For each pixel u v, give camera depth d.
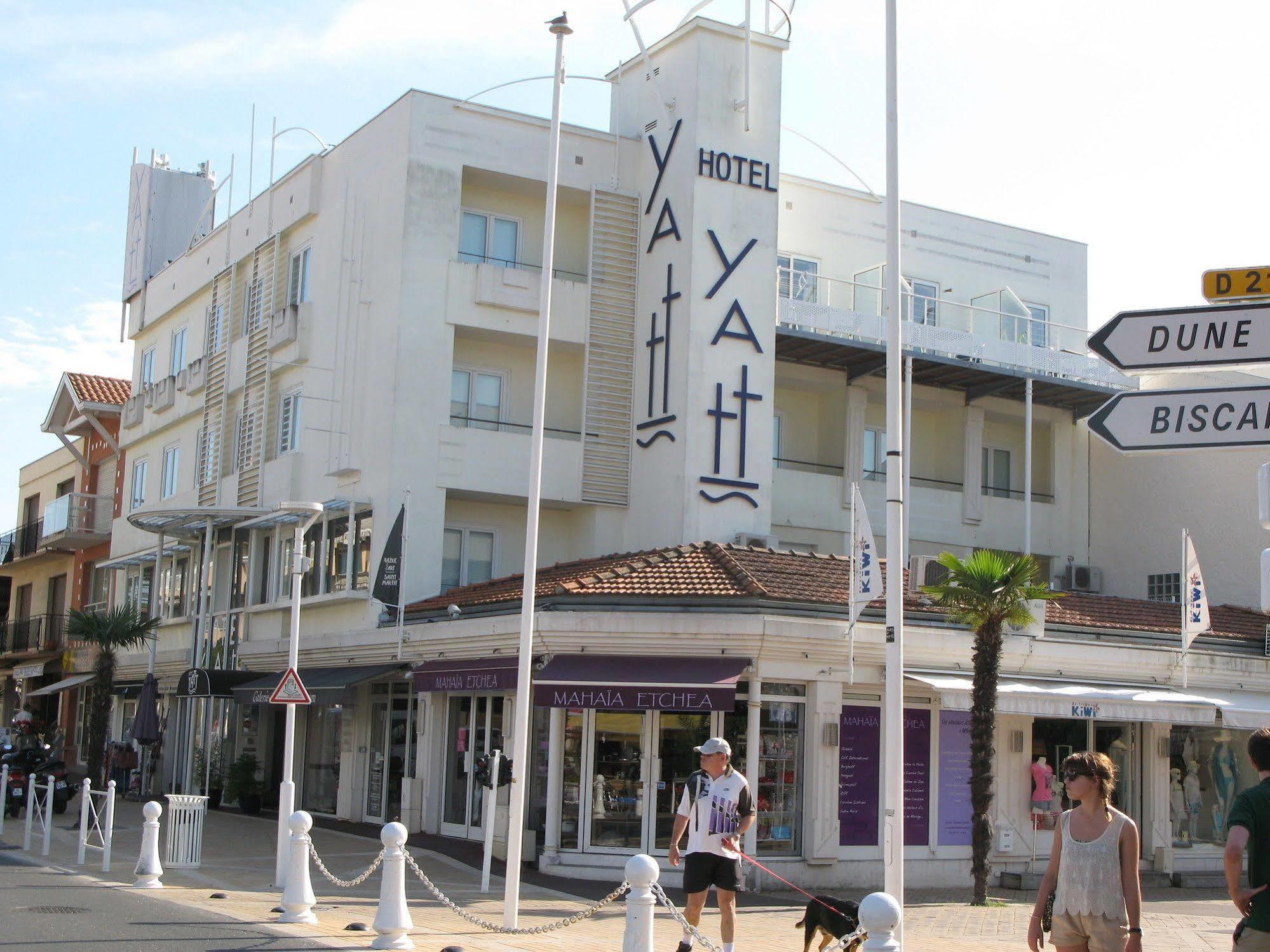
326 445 28.41
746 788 11.72
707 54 27.19
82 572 44.88
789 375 29.72
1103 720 22.73
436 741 24.12
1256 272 5.88
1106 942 7.06
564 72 16.12
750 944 14.07
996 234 34.75
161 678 35.78
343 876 18.50
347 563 26.86
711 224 26.69
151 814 16.41
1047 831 22.34
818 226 32.09
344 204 28.98
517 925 14.02
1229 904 20.59
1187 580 23.41
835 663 20.34
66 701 44.97
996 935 15.70
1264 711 23.06
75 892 15.21
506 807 21.59
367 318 27.45
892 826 12.62
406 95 26.98
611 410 27.39
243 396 32.41
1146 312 5.96
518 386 28.03
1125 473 32.28
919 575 24.25
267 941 12.07
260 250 32.47
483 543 27.58
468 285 26.80
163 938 11.89
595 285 27.55
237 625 31.80
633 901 9.67
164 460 38.09
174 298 38.16
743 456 26.19
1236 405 5.74
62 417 45.94
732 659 19.73
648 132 28.25
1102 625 23.53
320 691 25.61
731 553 22.30
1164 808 23.77
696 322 26.28
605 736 20.20
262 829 25.58
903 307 30.83
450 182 26.98
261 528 30.86
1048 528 32.34
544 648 20.30
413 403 26.12
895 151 13.71
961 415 31.95
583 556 27.42
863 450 30.22
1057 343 32.16
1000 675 22.03
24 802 25.58
